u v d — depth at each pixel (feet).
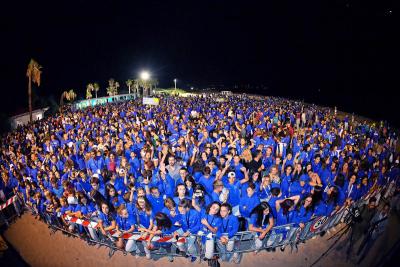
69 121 72.90
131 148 36.27
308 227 21.53
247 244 20.85
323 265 19.95
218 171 24.25
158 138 39.50
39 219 28.25
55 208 24.41
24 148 47.65
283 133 42.14
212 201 18.84
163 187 24.22
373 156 31.94
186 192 21.84
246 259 20.85
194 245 20.22
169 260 21.16
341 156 31.27
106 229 21.12
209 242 19.15
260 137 38.47
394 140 45.11
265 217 19.48
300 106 118.32
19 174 30.09
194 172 26.68
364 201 24.53
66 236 25.11
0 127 94.99
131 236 20.30
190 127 47.21
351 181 23.93
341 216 23.47
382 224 20.26
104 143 39.93
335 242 22.11
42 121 89.92
